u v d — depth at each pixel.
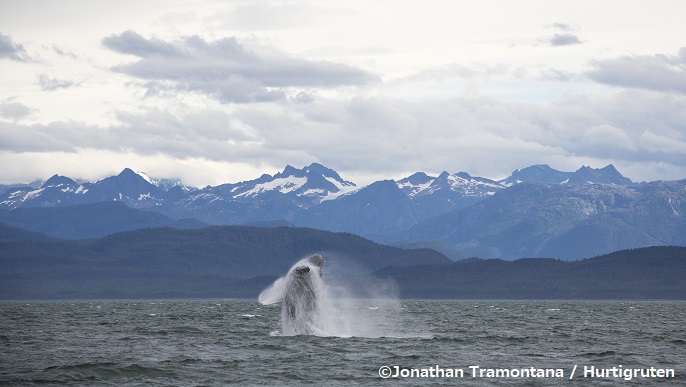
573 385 124.06
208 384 121.19
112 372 130.00
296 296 157.50
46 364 141.25
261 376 127.56
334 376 128.25
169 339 192.88
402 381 124.94
